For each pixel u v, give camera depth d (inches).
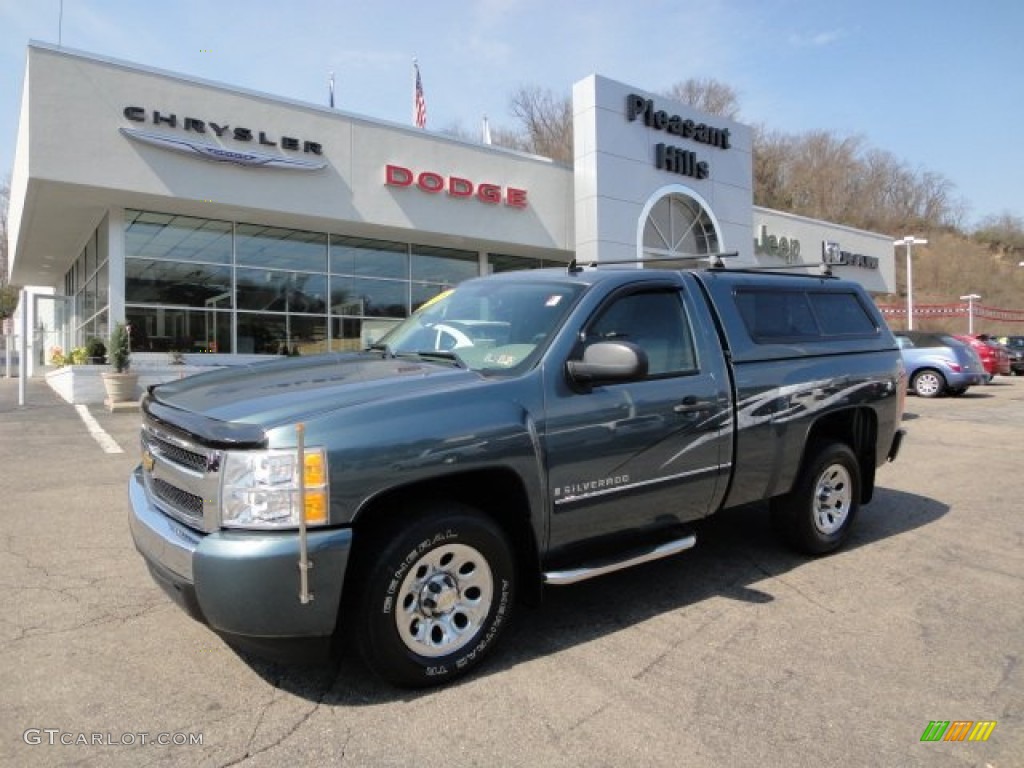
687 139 903.1
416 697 125.7
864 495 222.2
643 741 113.4
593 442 146.0
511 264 870.4
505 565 136.3
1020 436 434.0
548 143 2272.4
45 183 535.8
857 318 223.0
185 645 143.3
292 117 632.4
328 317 729.6
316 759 107.9
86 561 191.5
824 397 196.9
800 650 145.4
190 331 648.4
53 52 524.4
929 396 670.5
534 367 143.2
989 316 2883.9
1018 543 218.8
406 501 130.5
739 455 175.2
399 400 126.6
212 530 117.3
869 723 119.5
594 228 808.3
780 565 196.5
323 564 114.7
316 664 136.6
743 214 976.3
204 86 585.9
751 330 186.4
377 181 684.7
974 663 140.7
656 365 163.5
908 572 192.1
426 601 127.8
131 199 583.8
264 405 124.8
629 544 159.3
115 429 429.7
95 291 740.7
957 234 3627.0
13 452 350.3
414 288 791.7
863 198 3373.5
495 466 131.6
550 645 146.6
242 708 121.4
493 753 109.9
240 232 675.4
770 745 112.9
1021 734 117.1
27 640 144.8
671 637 150.8
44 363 1198.3
